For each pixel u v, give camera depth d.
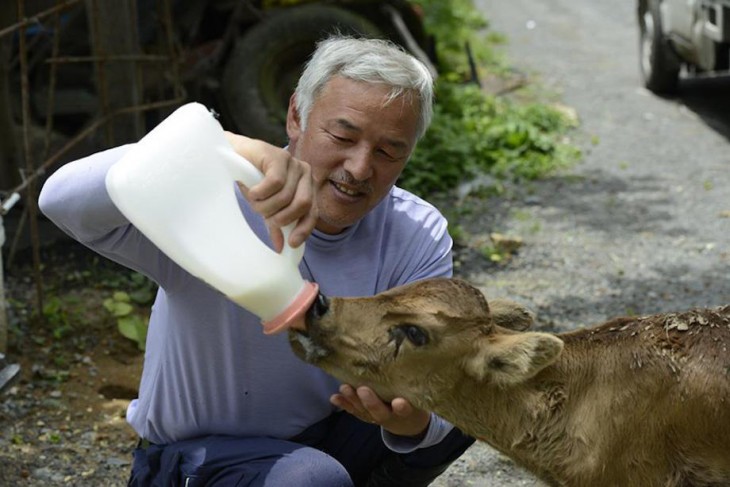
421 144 9.28
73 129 8.86
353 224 3.45
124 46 7.66
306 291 2.92
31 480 4.78
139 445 3.82
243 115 9.03
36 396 5.48
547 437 3.42
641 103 12.02
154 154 2.74
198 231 2.77
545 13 18.06
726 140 10.55
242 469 3.32
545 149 9.92
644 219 8.34
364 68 3.19
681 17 11.16
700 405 3.32
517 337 3.18
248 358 3.36
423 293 3.22
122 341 6.10
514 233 8.01
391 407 3.30
